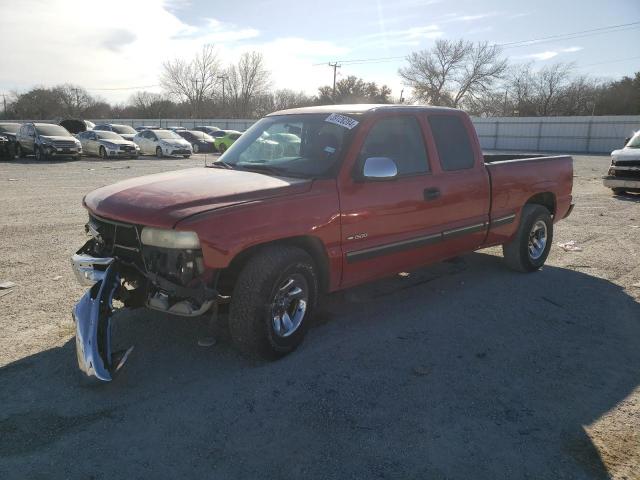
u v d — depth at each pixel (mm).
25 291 5379
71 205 10992
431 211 5023
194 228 3424
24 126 25688
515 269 6504
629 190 14031
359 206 4352
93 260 3729
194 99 79938
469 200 5461
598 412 3449
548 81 67000
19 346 4141
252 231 3645
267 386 3645
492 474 2816
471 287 5941
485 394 3631
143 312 4883
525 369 4016
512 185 6016
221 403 3420
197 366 3906
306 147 4594
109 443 2988
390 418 3309
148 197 3785
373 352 4227
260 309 3766
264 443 3023
